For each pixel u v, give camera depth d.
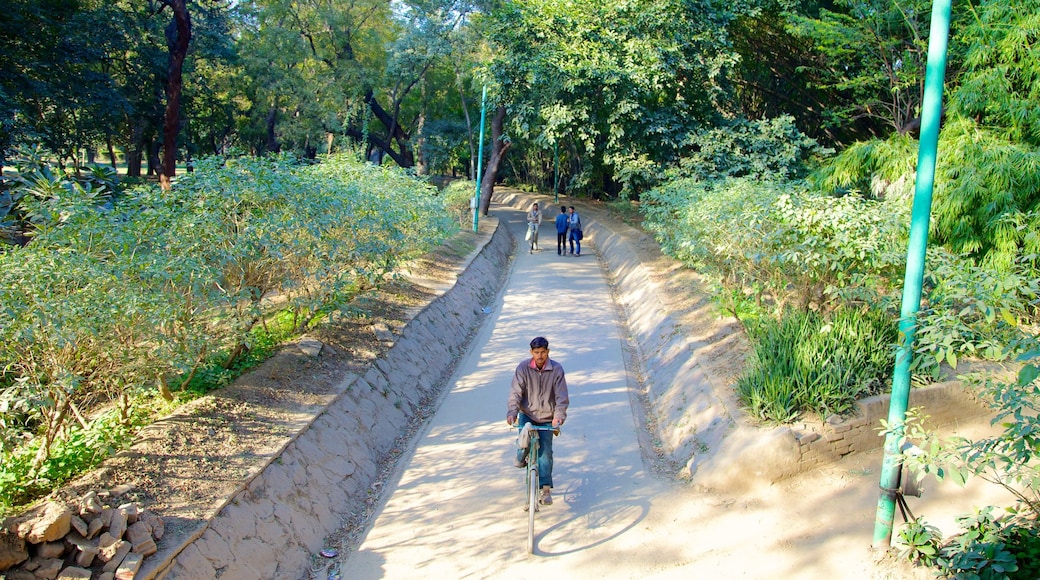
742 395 7.38
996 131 10.53
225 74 33.94
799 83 23.22
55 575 4.16
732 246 9.30
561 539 5.91
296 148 34.28
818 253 7.92
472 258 16.70
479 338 12.31
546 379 6.28
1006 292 5.70
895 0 15.77
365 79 31.58
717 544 5.73
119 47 21.73
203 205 7.46
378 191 12.46
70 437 5.92
